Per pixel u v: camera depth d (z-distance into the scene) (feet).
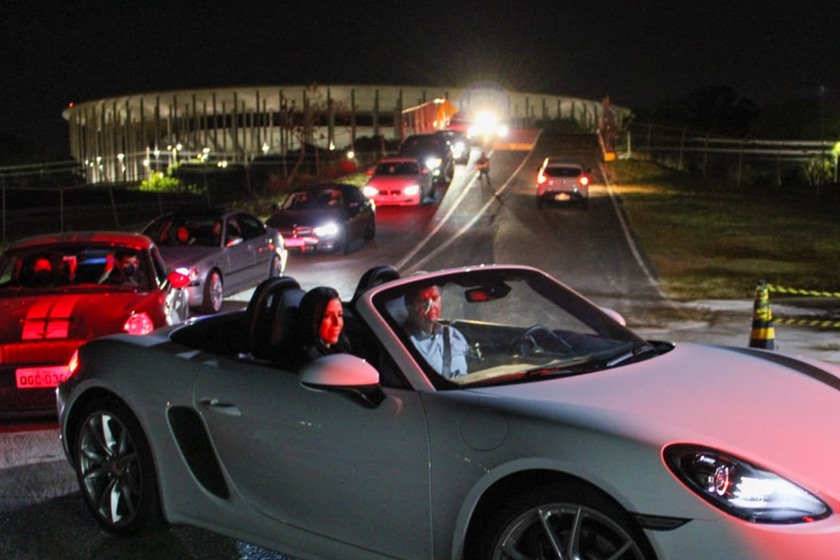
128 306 26.45
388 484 13.05
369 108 424.05
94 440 17.20
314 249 70.95
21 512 18.44
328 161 181.47
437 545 12.66
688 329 41.06
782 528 10.38
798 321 42.83
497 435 12.09
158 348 16.84
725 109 384.88
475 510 12.25
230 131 430.20
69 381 17.56
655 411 12.10
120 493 16.89
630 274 61.00
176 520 16.11
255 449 14.62
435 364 14.28
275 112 419.95
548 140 244.22
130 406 16.33
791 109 238.07
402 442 12.87
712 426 11.75
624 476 10.98
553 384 13.28
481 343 15.90
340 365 12.96
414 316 14.82
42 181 212.23
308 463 13.93
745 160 213.25
